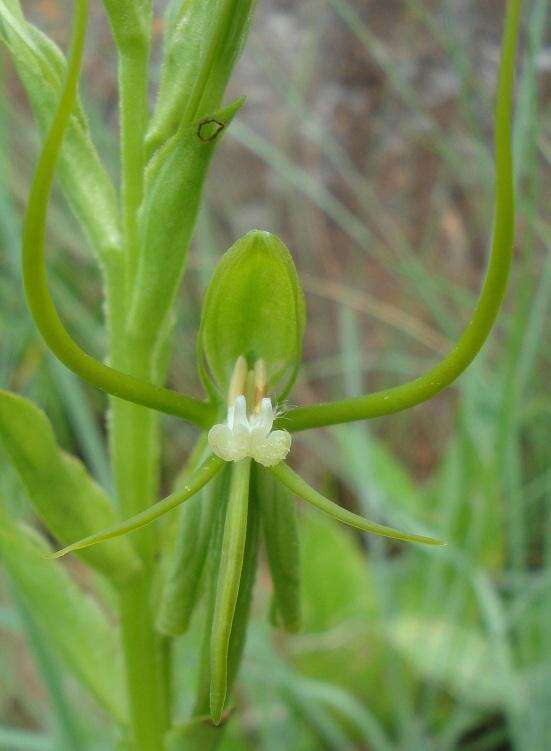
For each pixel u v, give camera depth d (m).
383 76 0.23
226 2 0.08
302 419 0.08
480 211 0.22
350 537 0.21
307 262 0.24
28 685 0.18
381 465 0.19
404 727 0.14
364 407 0.08
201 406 0.08
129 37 0.09
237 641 0.08
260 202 0.24
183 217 0.08
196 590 0.09
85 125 0.09
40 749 0.13
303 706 0.14
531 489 0.18
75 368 0.08
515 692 0.14
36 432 0.09
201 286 0.20
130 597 0.09
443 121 0.22
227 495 0.08
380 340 0.23
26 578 0.10
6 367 0.17
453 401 0.23
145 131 0.09
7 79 0.23
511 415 0.14
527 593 0.14
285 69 0.24
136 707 0.10
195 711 0.09
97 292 0.21
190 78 0.09
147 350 0.09
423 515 0.18
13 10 0.09
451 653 0.15
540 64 0.21
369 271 0.24
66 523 0.09
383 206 0.23
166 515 0.10
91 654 0.10
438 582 0.16
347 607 0.17
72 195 0.09
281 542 0.08
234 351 0.08
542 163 0.20
